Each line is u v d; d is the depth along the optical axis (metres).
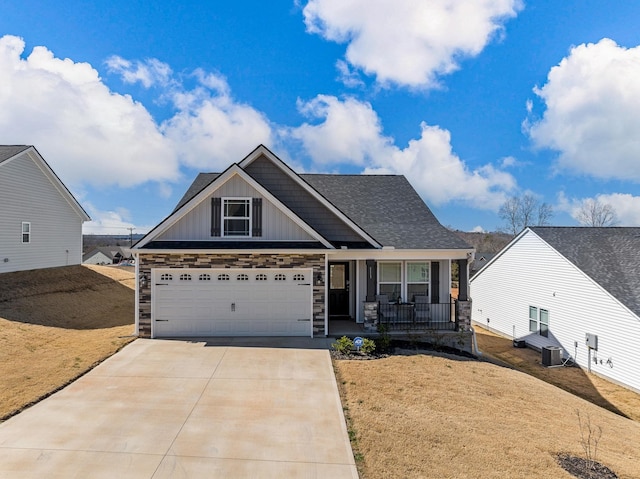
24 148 20.91
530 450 6.66
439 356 11.88
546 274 17.86
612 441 7.59
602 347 14.54
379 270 15.18
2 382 8.64
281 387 8.78
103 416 7.27
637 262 16.06
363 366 10.31
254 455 6.14
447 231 15.52
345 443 6.53
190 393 8.38
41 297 17.89
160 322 12.78
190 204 13.01
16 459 5.87
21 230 20.89
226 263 12.88
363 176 18.86
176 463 5.88
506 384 10.07
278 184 14.81
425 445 6.57
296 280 13.08
